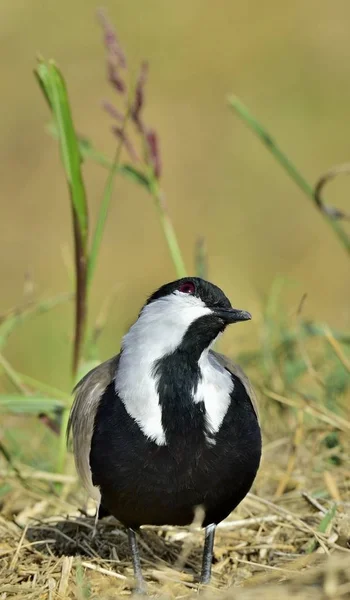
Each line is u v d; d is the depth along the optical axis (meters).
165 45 29.97
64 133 12.22
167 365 10.22
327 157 26.47
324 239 24.55
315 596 9.22
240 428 10.27
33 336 19.69
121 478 10.12
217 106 28.25
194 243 24.70
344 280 23.03
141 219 25.48
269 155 26.69
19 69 28.75
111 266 23.98
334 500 11.62
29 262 23.97
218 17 31.03
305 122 27.52
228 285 21.16
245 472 10.30
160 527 11.81
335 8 31.02
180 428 10.08
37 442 14.13
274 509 11.54
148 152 13.60
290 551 10.98
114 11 30.42
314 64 29.27
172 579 10.43
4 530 11.54
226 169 26.62
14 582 10.45
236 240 24.66
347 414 13.31
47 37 29.52
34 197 25.91
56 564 10.55
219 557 11.11
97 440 10.27
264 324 14.63
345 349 14.26
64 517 11.83
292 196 25.73
